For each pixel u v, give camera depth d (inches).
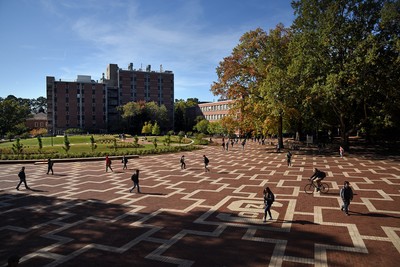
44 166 1171.9
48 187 763.4
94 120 3996.1
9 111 3526.1
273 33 1585.9
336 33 1286.9
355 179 786.8
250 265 319.0
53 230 442.6
